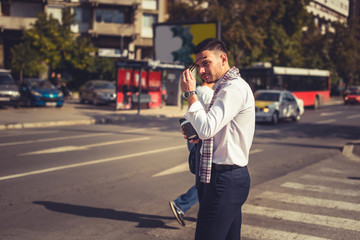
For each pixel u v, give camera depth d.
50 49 34.88
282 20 38.56
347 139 13.70
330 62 36.66
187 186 6.69
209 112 2.43
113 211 5.32
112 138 12.37
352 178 7.69
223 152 2.54
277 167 8.59
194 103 2.46
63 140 11.67
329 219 5.18
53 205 5.51
